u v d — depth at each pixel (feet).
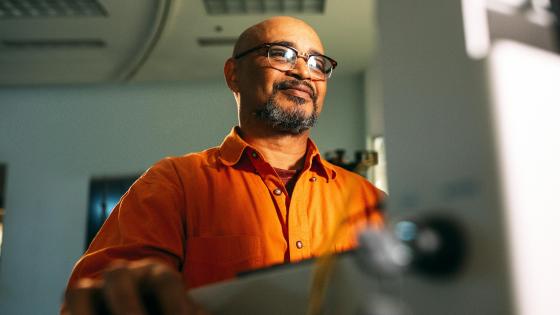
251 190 3.81
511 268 0.90
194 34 13.64
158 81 17.31
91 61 15.30
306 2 12.40
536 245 0.91
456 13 1.05
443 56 1.07
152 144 16.99
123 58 15.14
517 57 0.99
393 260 0.95
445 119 1.04
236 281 1.48
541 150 0.96
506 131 0.94
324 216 3.89
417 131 1.12
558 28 1.29
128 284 1.19
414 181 1.10
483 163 0.95
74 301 1.22
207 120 17.12
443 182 1.02
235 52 4.83
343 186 4.11
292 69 4.36
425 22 1.14
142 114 17.21
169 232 3.21
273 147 4.38
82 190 16.79
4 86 17.30
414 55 1.16
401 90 1.18
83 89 17.47
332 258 1.25
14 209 16.70
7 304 16.05
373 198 4.09
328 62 4.67
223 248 3.47
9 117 17.28
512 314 0.89
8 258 16.35
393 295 1.01
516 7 1.22
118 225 3.10
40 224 16.61
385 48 1.26
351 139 16.49
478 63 0.98
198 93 17.29
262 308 1.41
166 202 3.34
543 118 0.98
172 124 17.11
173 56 14.98
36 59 15.15
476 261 0.94
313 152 4.18
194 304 1.27
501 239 0.91
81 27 13.24
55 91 17.44
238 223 3.60
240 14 12.68
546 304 0.89
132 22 12.98
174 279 1.24
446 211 1.01
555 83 1.02
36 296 16.12
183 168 3.83
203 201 3.62
